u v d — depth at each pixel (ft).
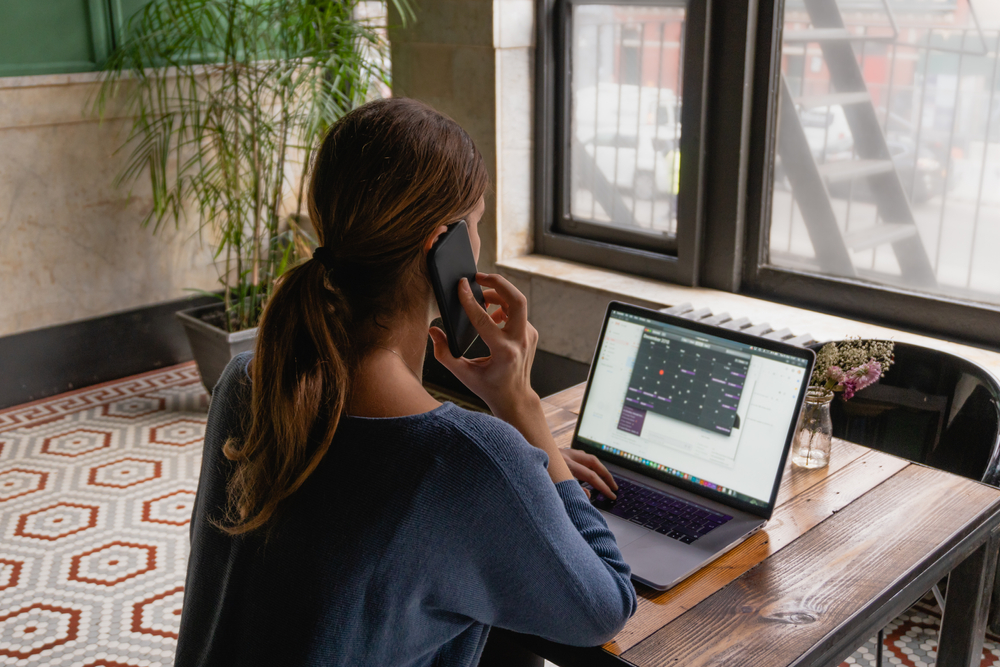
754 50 9.14
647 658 3.46
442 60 11.13
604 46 10.48
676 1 9.56
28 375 12.07
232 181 11.31
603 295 10.14
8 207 11.44
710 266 10.07
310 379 2.61
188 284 13.50
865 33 8.50
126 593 8.04
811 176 9.27
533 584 2.72
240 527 2.67
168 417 11.73
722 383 4.71
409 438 2.58
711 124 9.57
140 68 11.52
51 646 7.32
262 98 12.64
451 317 3.03
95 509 9.44
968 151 8.10
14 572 8.32
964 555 4.45
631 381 5.07
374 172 2.72
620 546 4.21
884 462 5.13
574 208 11.44
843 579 3.96
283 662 2.58
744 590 3.89
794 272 9.52
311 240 13.20
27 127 11.37
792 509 4.59
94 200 12.20
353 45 11.06
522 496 2.62
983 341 8.25
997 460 5.26
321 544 2.57
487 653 4.33
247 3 12.35
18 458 10.52
